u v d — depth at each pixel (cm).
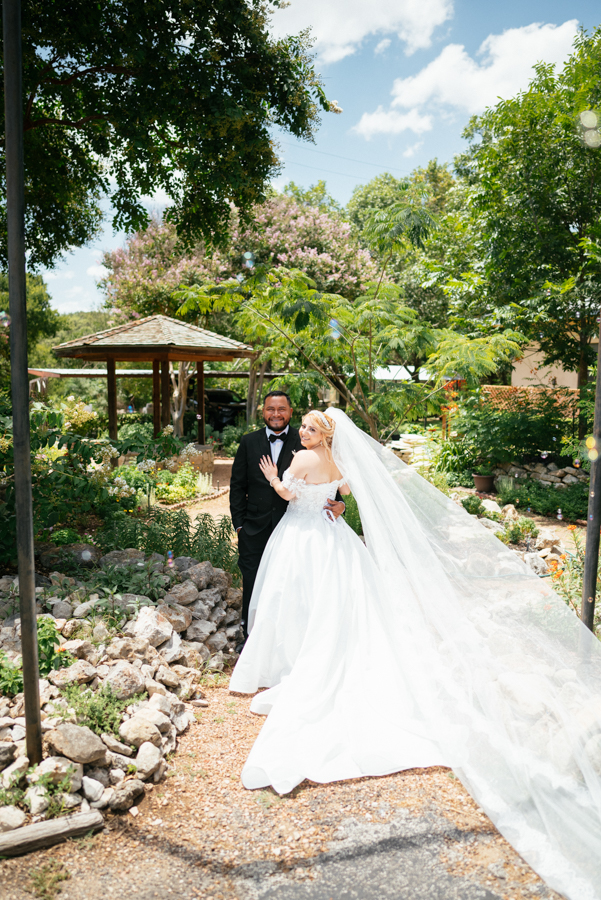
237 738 320
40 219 982
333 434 399
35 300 3130
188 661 388
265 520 427
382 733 309
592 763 271
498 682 319
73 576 473
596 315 1087
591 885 213
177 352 1330
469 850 235
